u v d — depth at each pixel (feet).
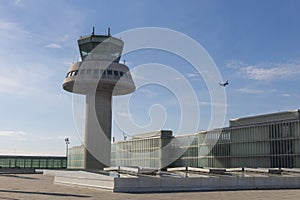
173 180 97.25
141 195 83.61
